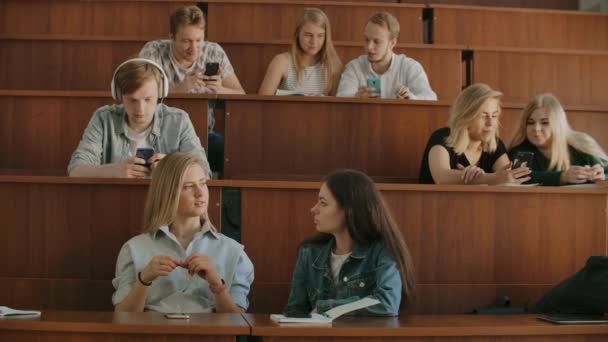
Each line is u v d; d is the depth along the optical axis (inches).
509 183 104.9
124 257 85.6
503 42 170.2
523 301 96.2
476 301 95.3
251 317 71.3
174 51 138.0
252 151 120.1
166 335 63.8
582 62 155.0
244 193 94.8
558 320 70.3
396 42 154.9
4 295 92.9
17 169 120.0
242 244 94.7
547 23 171.2
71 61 150.4
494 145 114.9
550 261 97.0
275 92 142.1
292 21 165.3
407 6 167.9
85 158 103.3
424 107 121.5
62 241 93.4
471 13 169.3
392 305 76.4
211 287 80.3
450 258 95.5
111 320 66.7
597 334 68.2
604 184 108.9
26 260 93.3
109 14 164.2
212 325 64.0
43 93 120.2
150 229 86.5
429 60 153.9
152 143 107.3
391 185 95.0
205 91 127.3
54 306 93.0
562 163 117.4
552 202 97.2
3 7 164.1
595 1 198.5
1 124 120.1
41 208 93.4
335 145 120.6
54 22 164.1
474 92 113.7
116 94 107.3
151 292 84.5
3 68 149.9
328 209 82.4
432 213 95.5
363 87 125.6
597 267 82.8
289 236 94.9
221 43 153.3
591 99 154.9
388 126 121.1
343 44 155.0
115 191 93.6
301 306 84.0
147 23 164.2
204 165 99.4
